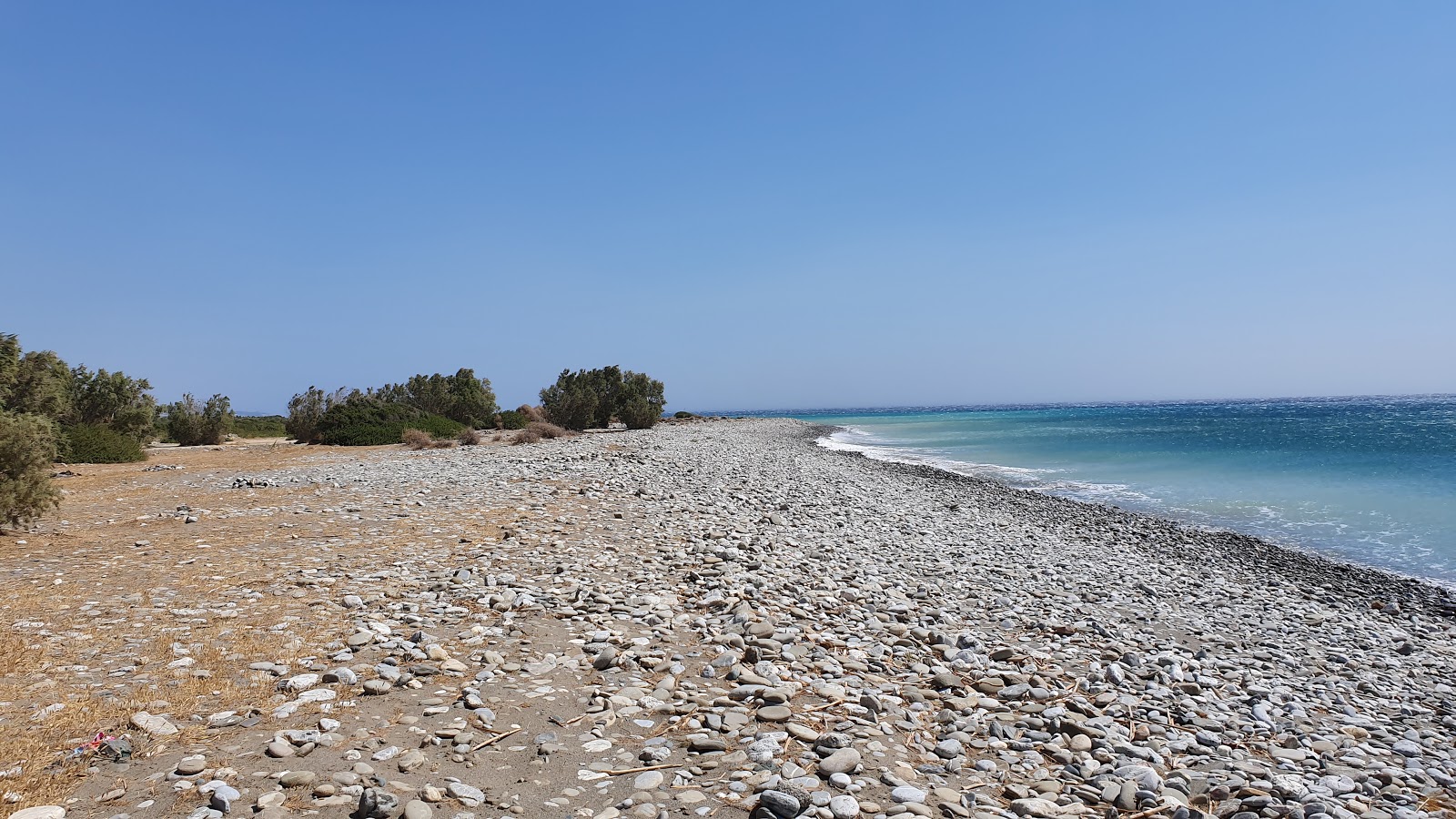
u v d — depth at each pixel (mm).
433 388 63531
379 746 5637
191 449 40719
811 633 9539
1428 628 13539
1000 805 5570
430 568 11422
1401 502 26359
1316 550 19828
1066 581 15125
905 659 9117
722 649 8547
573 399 66188
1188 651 11211
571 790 5215
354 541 13211
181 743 5418
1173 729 7805
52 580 10023
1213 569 17672
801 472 31984
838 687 7602
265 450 39000
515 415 67750
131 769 5012
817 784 5500
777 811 4945
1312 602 15109
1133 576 16312
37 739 5297
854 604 11406
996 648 9883
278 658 7309
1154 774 6320
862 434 80438
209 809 4562
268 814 4527
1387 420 91875
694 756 5879
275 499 18281
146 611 8680
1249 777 6668
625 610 9773
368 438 45438
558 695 6918
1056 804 5664
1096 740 7133
